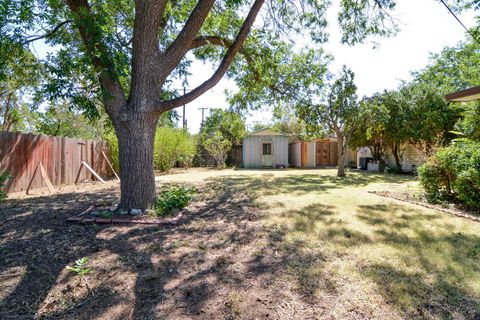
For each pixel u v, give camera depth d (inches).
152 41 170.4
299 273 93.3
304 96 366.6
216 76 186.1
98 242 122.3
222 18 263.3
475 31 333.4
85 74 162.9
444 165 215.5
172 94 265.0
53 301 77.5
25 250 113.0
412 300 77.0
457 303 76.0
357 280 88.3
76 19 152.9
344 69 408.5
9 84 405.1
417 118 442.0
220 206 198.8
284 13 265.7
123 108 169.9
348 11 261.1
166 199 184.4
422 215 172.6
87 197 234.8
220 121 627.8
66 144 333.1
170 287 84.8
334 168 693.3
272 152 725.9
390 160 565.0
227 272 94.6
